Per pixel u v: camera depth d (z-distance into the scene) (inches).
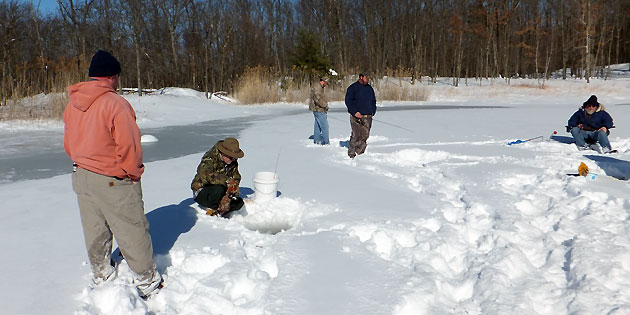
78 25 923.4
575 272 123.9
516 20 2106.3
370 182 242.7
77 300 114.4
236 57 1518.2
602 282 116.9
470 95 1244.5
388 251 149.9
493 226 165.3
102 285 119.6
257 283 122.7
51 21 1131.3
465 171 264.1
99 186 109.7
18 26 1122.7
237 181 188.1
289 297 114.3
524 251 143.8
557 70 2352.4
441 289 120.9
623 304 106.0
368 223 166.6
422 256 137.9
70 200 211.6
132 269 116.3
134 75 1380.4
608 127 338.0
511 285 119.7
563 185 222.2
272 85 1023.0
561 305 109.7
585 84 1423.5
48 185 245.8
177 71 1466.5
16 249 148.5
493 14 1788.9
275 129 514.0
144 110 693.3
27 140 435.2
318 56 1110.4
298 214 189.5
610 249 134.6
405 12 1941.4
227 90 1262.3
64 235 162.2
